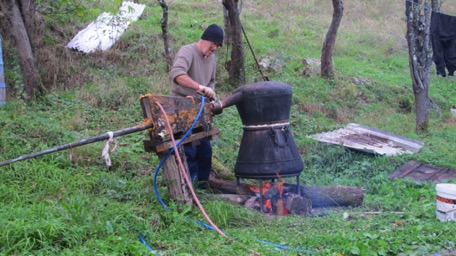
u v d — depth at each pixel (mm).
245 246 4582
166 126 5285
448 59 10375
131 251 4316
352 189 6414
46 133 7488
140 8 14617
